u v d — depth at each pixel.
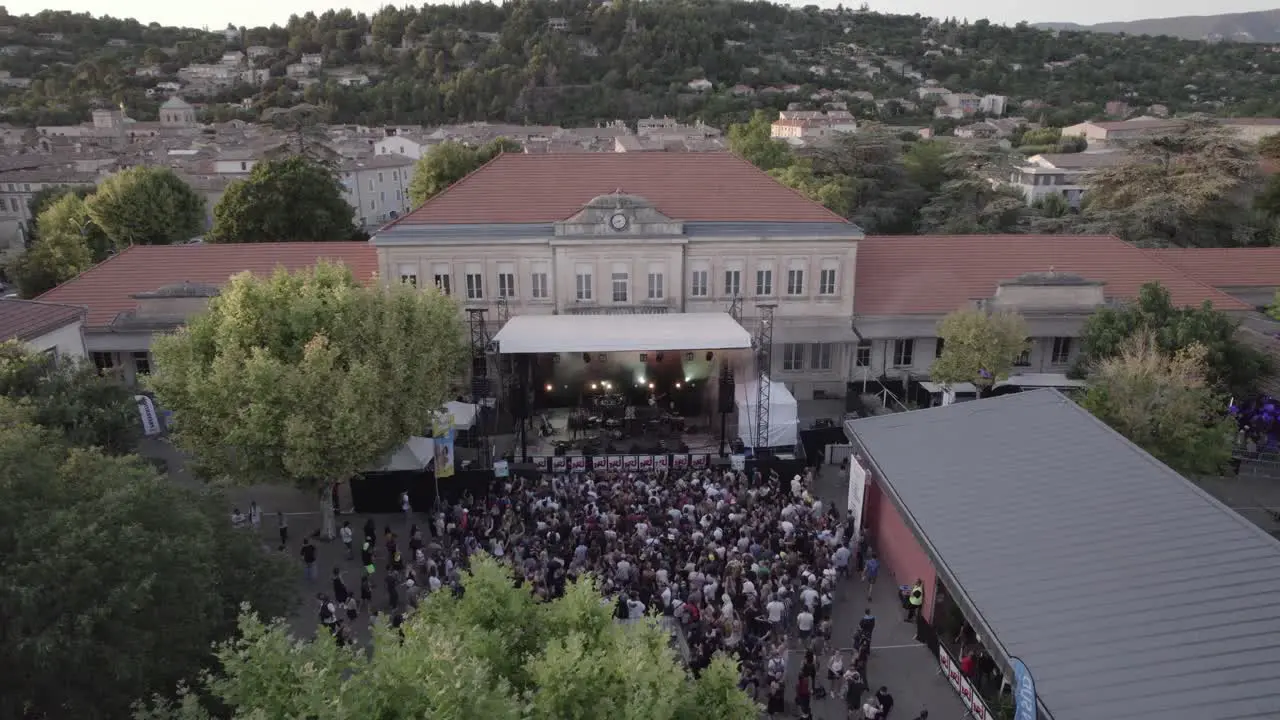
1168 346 38.16
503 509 32.38
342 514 35.59
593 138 164.75
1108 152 128.88
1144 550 21.75
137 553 16.12
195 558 17.28
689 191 48.47
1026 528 23.78
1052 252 52.09
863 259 51.50
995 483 26.59
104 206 76.19
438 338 34.81
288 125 191.62
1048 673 18.06
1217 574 20.33
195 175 118.69
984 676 23.34
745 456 37.72
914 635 26.73
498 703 11.52
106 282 49.50
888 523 30.30
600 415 44.09
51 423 28.36
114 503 16.61
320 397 29.50
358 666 12.74
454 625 14.46
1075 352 48.25
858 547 30.58
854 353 48.94
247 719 10.59
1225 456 32.94
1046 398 31.89
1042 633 19.36
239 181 71.44
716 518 30.31
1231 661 17.52
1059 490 25.48
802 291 47.69
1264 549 20.97
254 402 28.98
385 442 31.67
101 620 15.20
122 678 15.16
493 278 46.78
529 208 47.66
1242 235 69.94
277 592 20.70
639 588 26.02
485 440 39.16
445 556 29.11
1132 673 17.69
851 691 22.12
